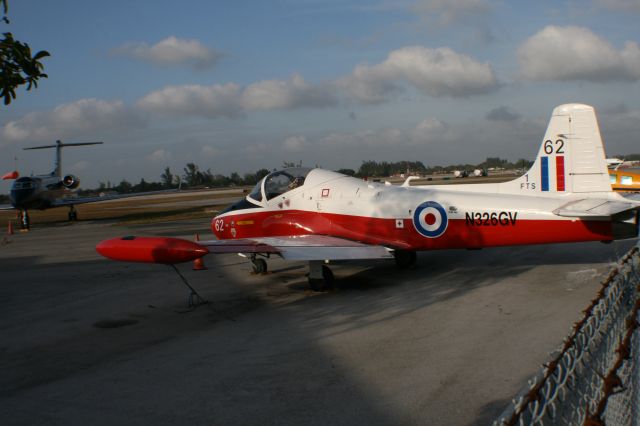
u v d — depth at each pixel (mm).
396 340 6297
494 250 13406
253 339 6648
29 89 4363
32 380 5512
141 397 4922
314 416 4363
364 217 10234
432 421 4180
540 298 8047
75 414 4609
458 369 5254
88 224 29797
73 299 9547
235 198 60906
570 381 3131
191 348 6391
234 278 11055
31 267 13711
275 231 11070
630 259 5336
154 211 41438
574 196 9602
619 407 3113
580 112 9516
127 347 6555
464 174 81562
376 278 10367
